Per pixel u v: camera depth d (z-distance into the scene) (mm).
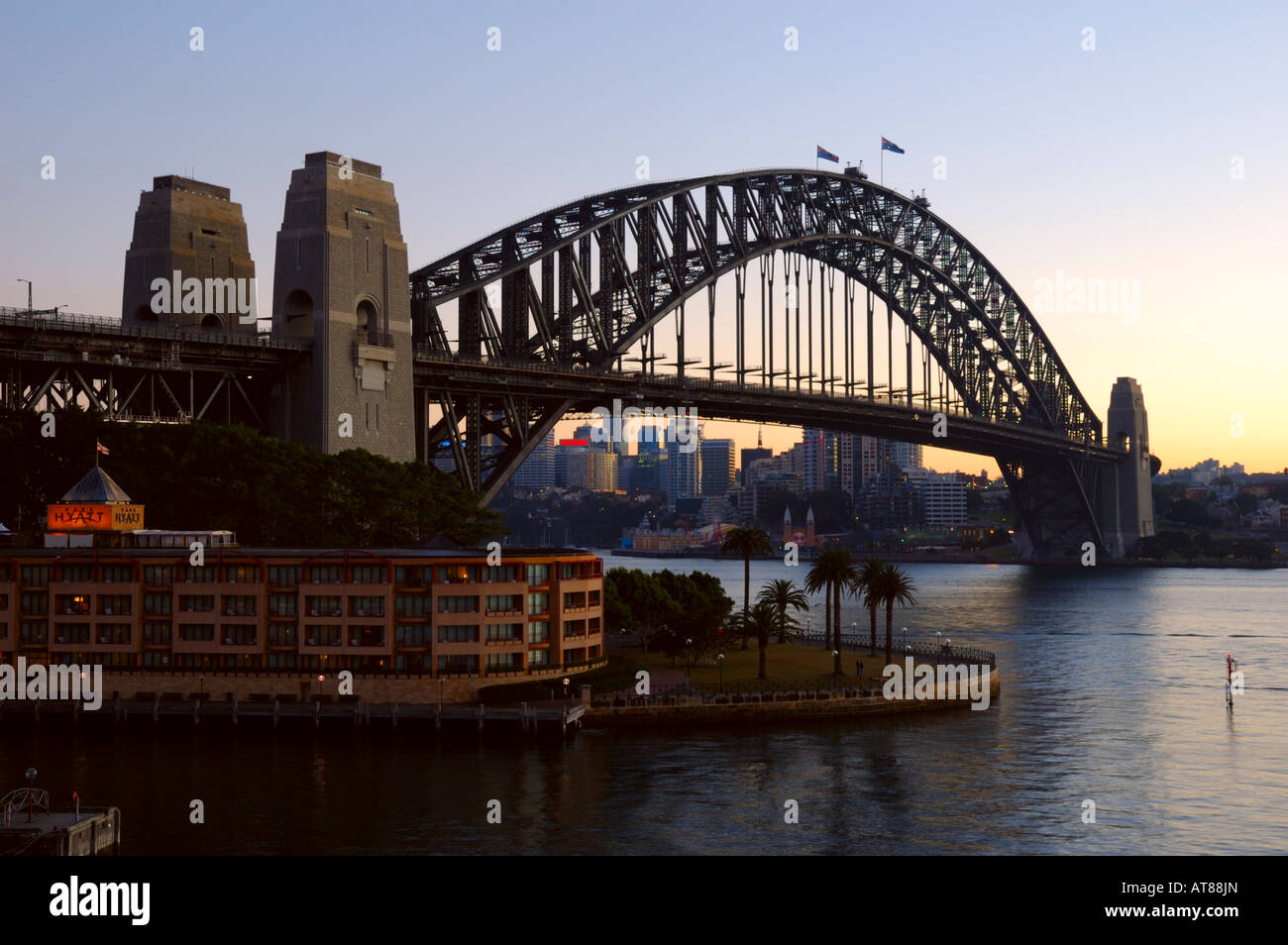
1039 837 96438
